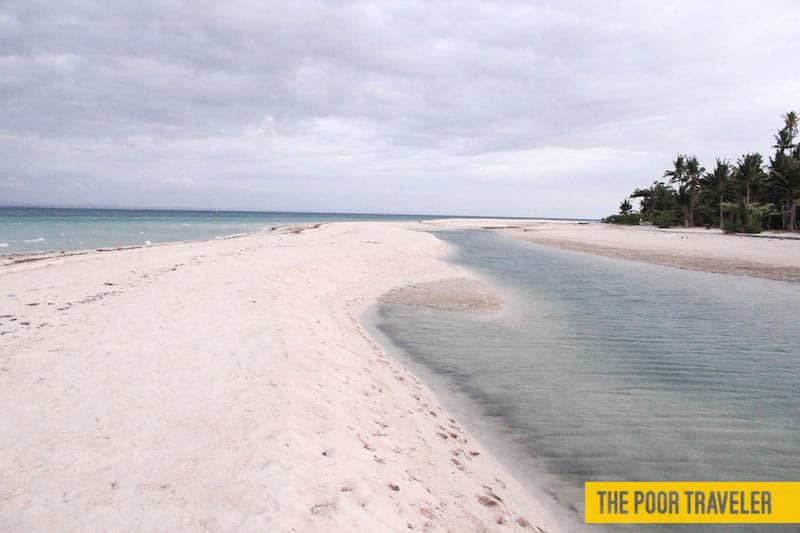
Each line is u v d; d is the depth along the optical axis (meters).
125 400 5.19
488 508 4.14
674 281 18.25
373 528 3.26
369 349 8.93
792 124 63.66
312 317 10.11
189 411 4.92
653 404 6.67
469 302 13.88
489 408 6.50
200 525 3.08
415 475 4.40
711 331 10.69
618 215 88.12
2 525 3.05
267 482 3.57
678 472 4.93
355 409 5.64
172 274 14.23
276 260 17.89
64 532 3.00
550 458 5.18
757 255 27.42
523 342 9.80
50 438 4.30
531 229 68.62
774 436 5.73
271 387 5.66
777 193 54.62
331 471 3.91
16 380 5.72
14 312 9.27
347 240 30.02
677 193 72.25
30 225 57.03
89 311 9.41
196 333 7.96
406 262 21.25
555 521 4.13
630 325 11.27
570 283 17.69
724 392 7.12
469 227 76.50
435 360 8.59
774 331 10.72
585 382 7.52
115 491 3.48
